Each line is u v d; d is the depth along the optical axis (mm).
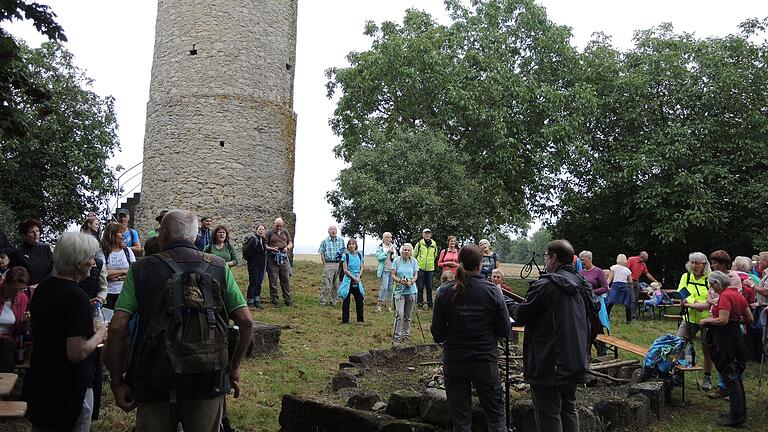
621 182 21969
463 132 22734
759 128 20984
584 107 21734
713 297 7297
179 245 3312
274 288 12156
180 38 18391
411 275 9695
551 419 4531
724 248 22703
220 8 18297
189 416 3074
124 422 5332
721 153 21719
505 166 21406
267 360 7973
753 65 21531
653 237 23219
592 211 25297
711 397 7227
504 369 7168
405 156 19906
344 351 8766
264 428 5445
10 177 20328
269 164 18938
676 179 20438
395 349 7938
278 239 12305
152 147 18734
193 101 18078
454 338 4656
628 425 5711
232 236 17859
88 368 3674
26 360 6000
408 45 22234
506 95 21766
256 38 18766
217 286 3189
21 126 7520
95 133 22062
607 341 8188
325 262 12945
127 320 3143
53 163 21016
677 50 22219
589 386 7078
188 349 2943
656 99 22172
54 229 22219
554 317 4492
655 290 14484
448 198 19547
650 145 21062
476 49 23062
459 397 4676
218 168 17953
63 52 21781
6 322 5539
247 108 18422
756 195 19969
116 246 7172
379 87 23094
